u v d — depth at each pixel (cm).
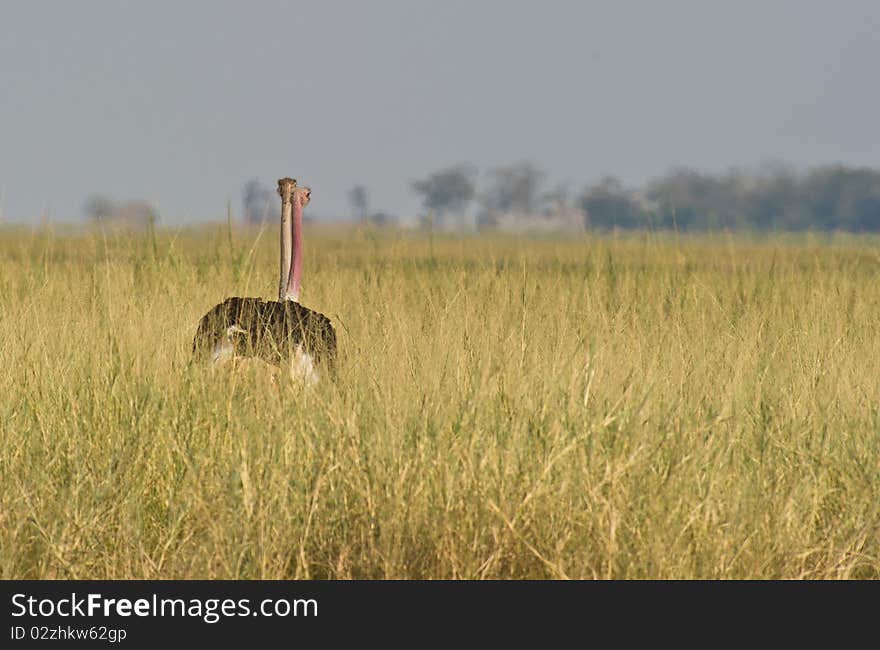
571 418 2377
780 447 2447
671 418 2436
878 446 2456
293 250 3164
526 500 2125
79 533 2152
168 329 2991
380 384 2583
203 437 2473
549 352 2823
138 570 2156
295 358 2755
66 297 3466
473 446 2284
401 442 2298
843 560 2177
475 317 3253
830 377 2834
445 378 2606
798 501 2248
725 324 3544
